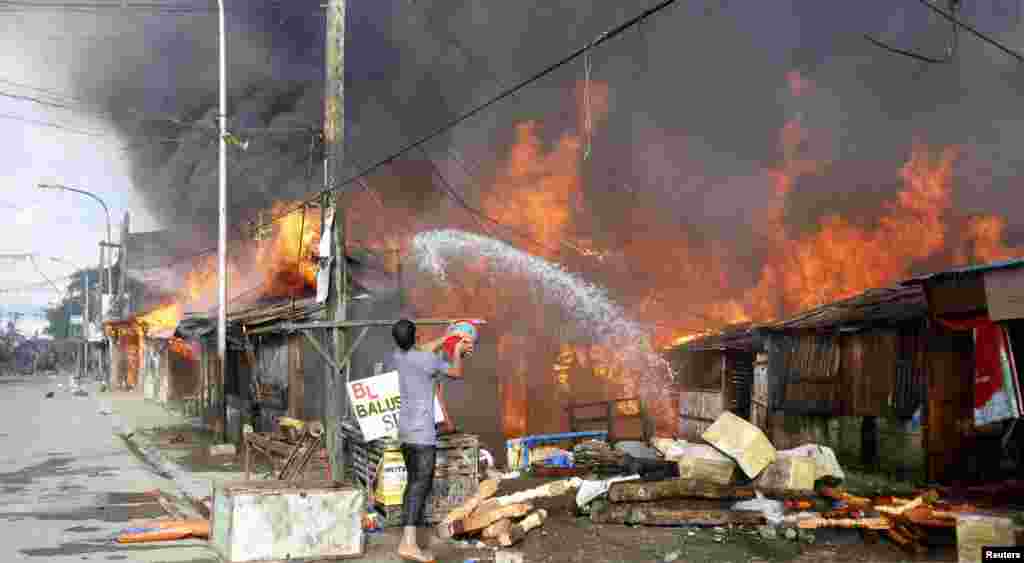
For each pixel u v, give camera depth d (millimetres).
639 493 8664
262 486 7336
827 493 8711
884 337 11273
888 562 6879
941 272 8539
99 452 16641
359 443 9758
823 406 12156
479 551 7422
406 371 7137
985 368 8328
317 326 10359
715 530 8102
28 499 10672
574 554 7219
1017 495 8789
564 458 12781
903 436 10906
